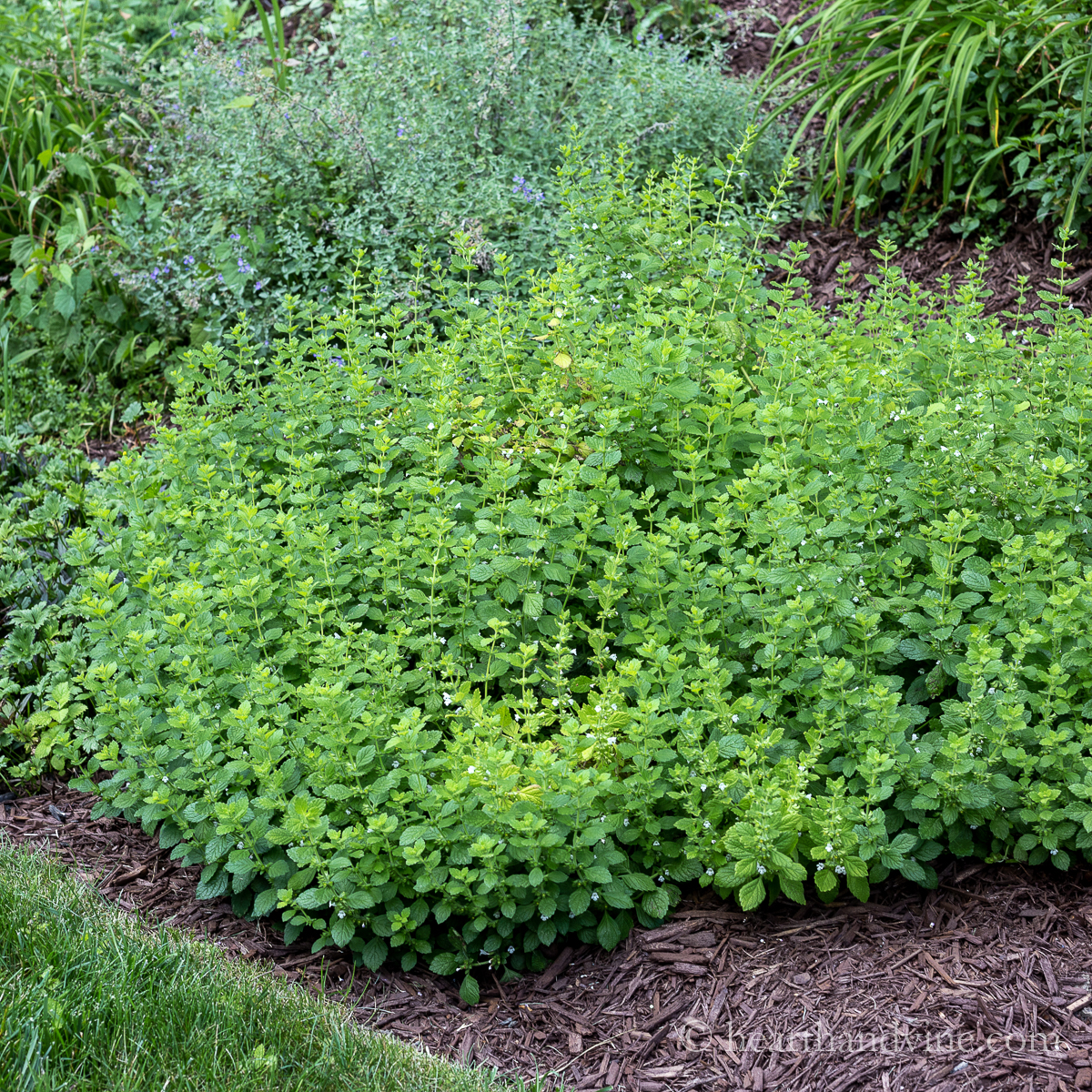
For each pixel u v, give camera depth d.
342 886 3.05
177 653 3.56
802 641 3.46
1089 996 2.79
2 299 6.68
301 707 3.60
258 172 6.20
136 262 6.38
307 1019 2.79
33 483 5.38
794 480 3.87
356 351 4.70
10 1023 2.49
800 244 4.88
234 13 8.72
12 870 3.36
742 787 3.14
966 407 3.98
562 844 3.07
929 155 6.50
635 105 6.69
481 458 3.97
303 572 3.86
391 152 6.24
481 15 6.89
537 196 5.98
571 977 3.10
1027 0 6.29
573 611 3.94
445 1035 2.94
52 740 3.89
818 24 7.87
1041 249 6.18
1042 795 3.05
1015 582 3.42
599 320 4.94
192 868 3.57
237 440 4.63
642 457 4.16
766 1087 2.67
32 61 7.44
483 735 3.29
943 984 2.88
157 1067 2.52
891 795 3.23
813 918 3.15
